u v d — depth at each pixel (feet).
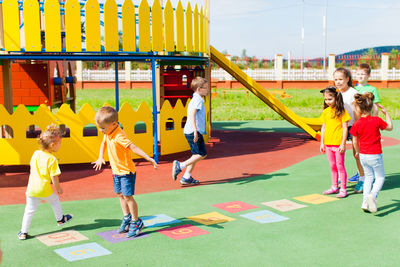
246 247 13.66
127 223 15.21
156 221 16.49
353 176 22.63
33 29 25.50
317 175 24.50
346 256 12.85
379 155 17.07
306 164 27.76
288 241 14.16
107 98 89.30
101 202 19.47
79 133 27.37
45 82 37.73
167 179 24.02
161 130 30.04
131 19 26.84
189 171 22.53
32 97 37.70
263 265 12.23
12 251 13.56
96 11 26.14
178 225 15.98
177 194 20.72
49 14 25.48
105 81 124.98
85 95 98.12
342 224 15.92
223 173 25.43
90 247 13.84
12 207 18.78
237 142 38.34
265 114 63.77
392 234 14.80
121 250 13.55
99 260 12.75
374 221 16.25
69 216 16.20
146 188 21.99
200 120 22.09
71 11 25.73
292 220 16.44
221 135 43.24
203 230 15.35
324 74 128.77
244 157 30.63
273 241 14.19
